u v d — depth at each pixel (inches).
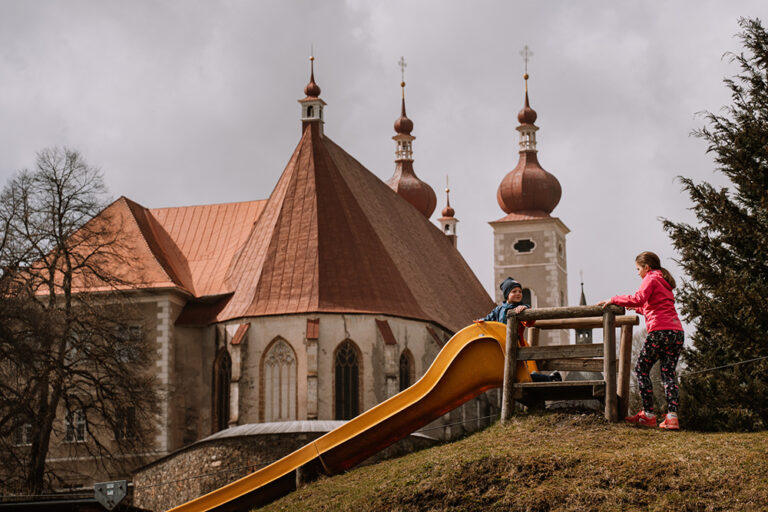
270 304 2208.4
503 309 805.9
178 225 2618.1
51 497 1566.2
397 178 3892.7
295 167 2456.9
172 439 2222.0
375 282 2279.8
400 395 840.3
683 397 978.1
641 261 725.9
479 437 764.0
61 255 1983.3
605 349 729.6
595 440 705.0
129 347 2012.8
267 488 852.0
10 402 1755.7
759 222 1157.1
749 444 669.9
